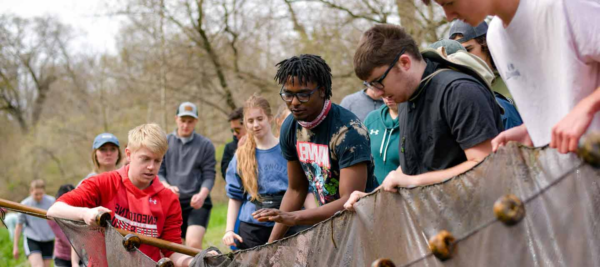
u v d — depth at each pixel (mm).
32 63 31891
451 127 2195
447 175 2074
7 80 31656
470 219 1872
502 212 1687
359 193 2320
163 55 17109
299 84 2783
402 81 2287
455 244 1845
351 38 13102
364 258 2244
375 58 2264
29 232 6961
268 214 2695
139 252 3010
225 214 13586
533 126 2115
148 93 18547
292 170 3297
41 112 31625
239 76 16516
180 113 6289
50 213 3369
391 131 3664
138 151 3441
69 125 25812
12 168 27234
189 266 2969
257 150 4398
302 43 14133
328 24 13203
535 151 1738
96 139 5262
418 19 11266
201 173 6332
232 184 4562
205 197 6121
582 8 1900
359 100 4527
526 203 1727
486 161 1842
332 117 2900
